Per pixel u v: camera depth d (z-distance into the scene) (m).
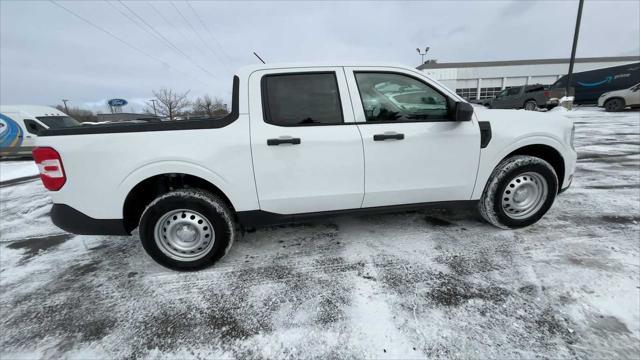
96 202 2.32
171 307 2.13
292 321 1.94
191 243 2.51
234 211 2.62
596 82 17.70
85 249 3.11
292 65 2.50
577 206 3.48
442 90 2.62
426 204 2.79
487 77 31.50
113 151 2.26
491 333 1.75
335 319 1.93
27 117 10.38
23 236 3.56
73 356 1.77
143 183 2.45
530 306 1.94
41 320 2.07
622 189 4.02
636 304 1.91
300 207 2.56
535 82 31.23
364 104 2.53
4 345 1.87
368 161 2.53
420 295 2.11
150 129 2.31
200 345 1.80
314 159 2.45
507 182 2.78
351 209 2.67
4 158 11.27
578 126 10.29
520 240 2.76
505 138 2.71
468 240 2.81
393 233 3.03
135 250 3.03
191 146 2.31
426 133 2.57
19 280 2.58
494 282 2.20
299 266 2.54
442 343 1.71
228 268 2.56
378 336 1.78
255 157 2.38
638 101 13.33
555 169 3.02
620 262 2.35
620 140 7.54
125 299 2.24
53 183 2.28
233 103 2.45
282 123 2.43
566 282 2.14
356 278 2.33
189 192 2.39
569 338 1.69
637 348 1.61
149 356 1.74
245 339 1.82
